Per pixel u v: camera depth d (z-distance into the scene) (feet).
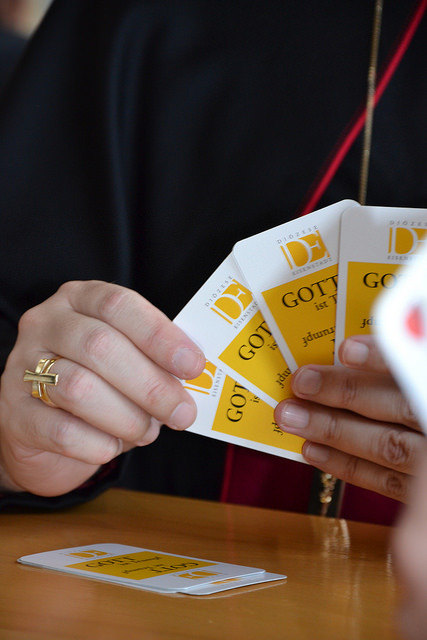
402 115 4.67
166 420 3.24
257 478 4.88
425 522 1.46
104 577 2.54
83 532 3.30
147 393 3.19
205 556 2.96
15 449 3.54
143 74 5.11
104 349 3.19
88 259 4.75
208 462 5.01
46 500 3.74
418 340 1.17
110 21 5.11
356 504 4.61
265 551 3.09
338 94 4.74
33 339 3.49
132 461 5.17
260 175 4.79
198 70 5.02
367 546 3.23
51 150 4.95
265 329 3.32
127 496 4.12
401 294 1.19
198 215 4.89
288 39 4.90
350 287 3.25
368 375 3.11
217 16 5.09
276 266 3.28
